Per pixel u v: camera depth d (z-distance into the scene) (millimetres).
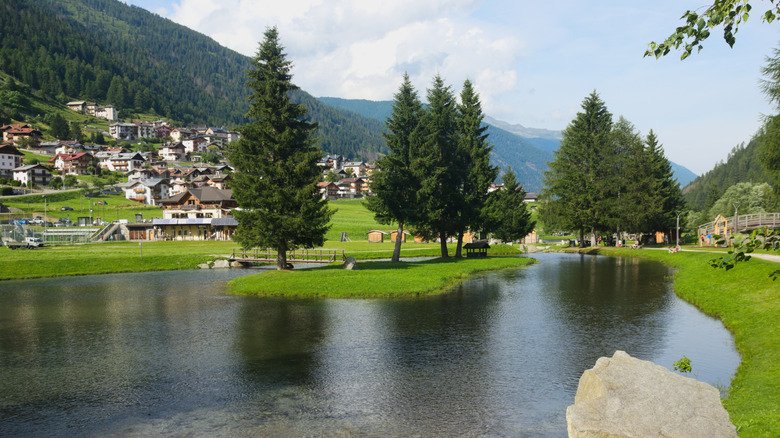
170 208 116500
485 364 18344
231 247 75875
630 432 8125
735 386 14820
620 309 29188
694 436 7910
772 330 19984
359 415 13766
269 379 16938
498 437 12297
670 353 19266
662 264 58312
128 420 13594
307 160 42000
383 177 52594
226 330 24406
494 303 31547
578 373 17172
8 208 124125
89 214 128750
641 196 78000
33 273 48938
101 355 20047
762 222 64125
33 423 13438
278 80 43188
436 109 57844
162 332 24078
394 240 108312
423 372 17500
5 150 173875
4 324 26234
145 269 54469
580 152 80312
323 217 43438
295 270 45344
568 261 64375
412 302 32094
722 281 32281
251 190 41750
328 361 18984
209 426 13141
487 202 61906
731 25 6262
